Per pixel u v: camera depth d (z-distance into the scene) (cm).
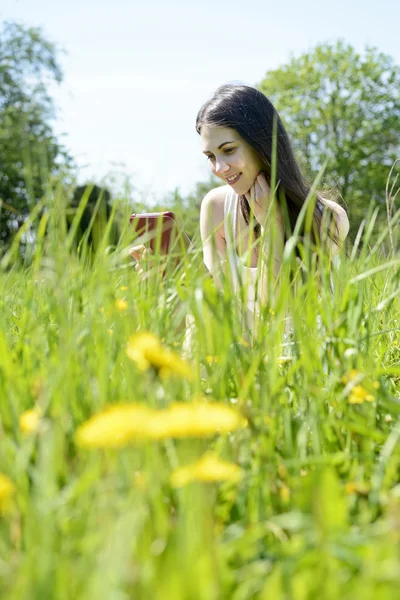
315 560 89
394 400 154
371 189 2833
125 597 82
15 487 106
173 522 110
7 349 151
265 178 311
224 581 89
